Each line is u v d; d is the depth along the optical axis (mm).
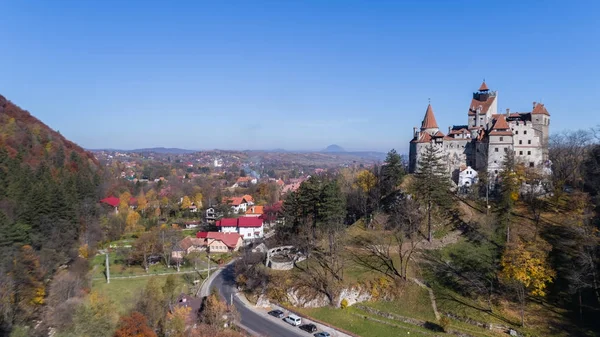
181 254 115750
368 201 113188
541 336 60781
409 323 68875
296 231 103812
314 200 97812
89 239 127000
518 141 112625
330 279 80188
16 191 120438
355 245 92500
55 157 175625
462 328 65000
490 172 109188
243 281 89812
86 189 154875
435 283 76500
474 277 75562
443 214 97250
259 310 79250
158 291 73875
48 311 71188
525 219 89875
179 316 63719
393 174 112750
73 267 99750
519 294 67750
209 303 70438
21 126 183375
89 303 65188
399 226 95375
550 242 79562
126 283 96125
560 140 124625
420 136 126562
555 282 72000
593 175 99250
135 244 118250
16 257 80938
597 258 69000
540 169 107938
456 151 121625
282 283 83562
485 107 124875
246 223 141375
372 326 68938
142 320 57781
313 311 76062
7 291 68562
